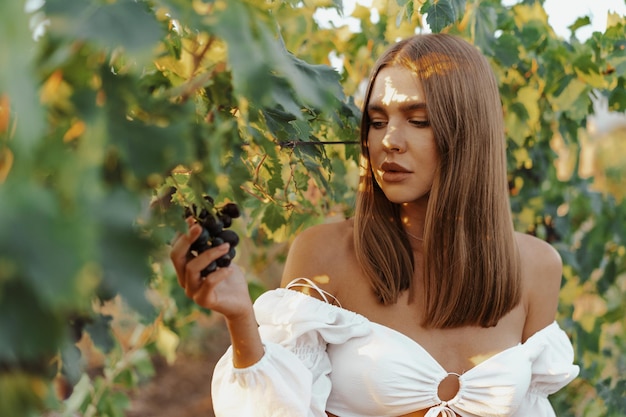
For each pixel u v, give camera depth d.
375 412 1.83
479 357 1.88
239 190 1.31
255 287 2.97
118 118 0.77
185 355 6.72
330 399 1.87
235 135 1.28
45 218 0.56
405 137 1.77
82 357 1.21
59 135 0.72
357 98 2.87
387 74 1.79
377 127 1.82
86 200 0.63
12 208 0.55
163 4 0.84
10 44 0.59
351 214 2.74
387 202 1.91
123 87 0.81
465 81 1.81
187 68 1.19
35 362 0.70
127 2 0.75
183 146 0.77
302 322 1.78
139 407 5.78
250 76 0.84
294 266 1.92
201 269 1.28
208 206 1.18
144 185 0.82
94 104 0.74
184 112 0.87
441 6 2.09
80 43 0.74
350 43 2.82
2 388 0.66
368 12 2.81
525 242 2.08
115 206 0.68
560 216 3.05
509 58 2.66
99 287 0.70
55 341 0.58
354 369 1.81
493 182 1.88
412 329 1.87
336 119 1.80
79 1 0.72
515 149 2.85
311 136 1.93
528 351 1.96
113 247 0.66
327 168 1.92
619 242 3.15
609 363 3.35
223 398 1.67
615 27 2.86
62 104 0.73
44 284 0.54
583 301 3.26
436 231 1.84
